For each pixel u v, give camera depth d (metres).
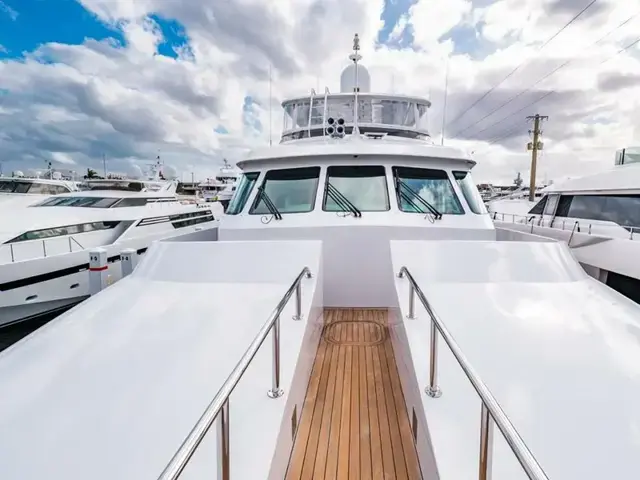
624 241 4.91
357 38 5.79
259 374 2.20
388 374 3.09
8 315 7.96
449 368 2.24
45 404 1.86
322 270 3.91
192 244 3.50
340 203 4.38
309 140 5.79
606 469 1.58
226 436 1.43
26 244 8.84
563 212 9.57
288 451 2.10
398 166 4.55
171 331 2.51
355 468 2.16
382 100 6.48
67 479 1.51
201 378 2.08
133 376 2.07
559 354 2.25
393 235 4.16
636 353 2.24
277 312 2.06
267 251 3.42
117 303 2.86
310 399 2.77
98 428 1.73
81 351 2.27
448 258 3.26
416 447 2.23
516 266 3.18
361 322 3.98
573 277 3.10
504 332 2.48
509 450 1.70
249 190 4.79
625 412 1.83
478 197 4.81
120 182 15.29
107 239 10.75
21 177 16.30
